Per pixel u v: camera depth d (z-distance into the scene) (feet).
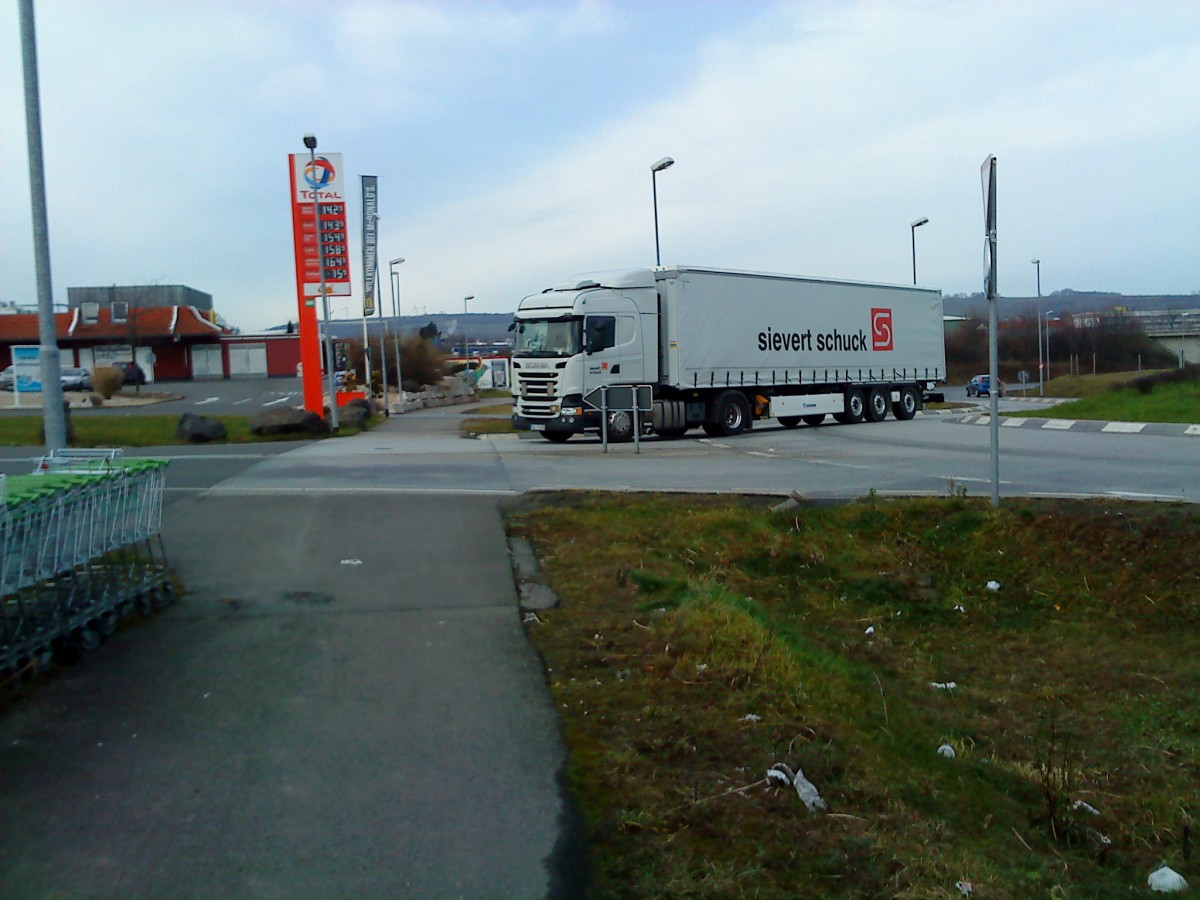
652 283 83.61
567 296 79.77
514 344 81.82
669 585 28.09
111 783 16.58
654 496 40.40
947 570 34.19
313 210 96.73
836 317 100.68
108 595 23.67
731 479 48.49
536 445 76.38
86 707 19.72
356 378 164.66
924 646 29.48
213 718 19.30
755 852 14.60
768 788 16.48
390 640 23.85
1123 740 22.95
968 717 23.82
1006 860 16.03
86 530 22.77
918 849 15.23
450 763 17.44
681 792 16.30
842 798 16.62
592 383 79.20
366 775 16.98
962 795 18.29
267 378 224.12
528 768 17.24
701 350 85.51
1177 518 34.30
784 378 94.07
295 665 22.17
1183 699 25.27
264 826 15.25
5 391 173.99
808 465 55.52
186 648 23.18
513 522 35.94
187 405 143.13
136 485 25.26
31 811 15.60
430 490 42.93
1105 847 17.24
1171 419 80.23
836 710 20.76
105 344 216.33
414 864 14.24
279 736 18.52
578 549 32.45
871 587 32.89
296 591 27.76
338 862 14.26
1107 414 87.66
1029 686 26.58
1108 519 34.78
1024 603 32.19
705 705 19.84
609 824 15.28
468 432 97.35
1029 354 269.44
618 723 19.04
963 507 37.17
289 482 46.21
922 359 114.32
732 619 24.45
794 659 22.82
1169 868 16.46
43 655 21.24
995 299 35.42
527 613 25.93
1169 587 31.24
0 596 20.17
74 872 13.89
